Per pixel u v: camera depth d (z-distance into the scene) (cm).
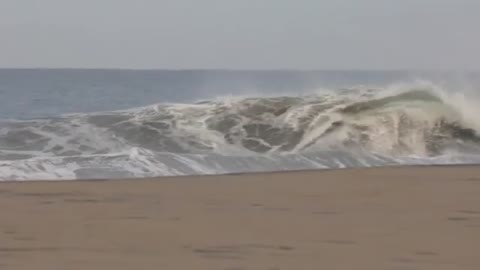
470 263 858
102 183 1554
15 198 1335
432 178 1627
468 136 2509
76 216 1151
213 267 836
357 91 2741
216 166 2034
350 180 1603
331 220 1131
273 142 2359
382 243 967
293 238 997
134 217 1156
